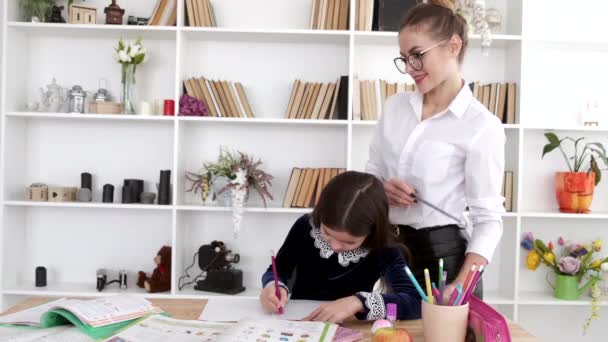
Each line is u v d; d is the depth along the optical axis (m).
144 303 1.33
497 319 0.99
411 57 1.54
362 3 2.88
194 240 3.12
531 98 3.12
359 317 1.28
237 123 3.10
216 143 3.11
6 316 1.25
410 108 1.73
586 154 3.12
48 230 3.14
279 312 1.35
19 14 2.96
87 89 3.11
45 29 2.94
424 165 1.65
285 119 2.82
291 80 3.11
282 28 3.09
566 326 3.16
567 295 2.93
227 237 3.13
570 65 3.12
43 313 1.19
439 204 1.65
